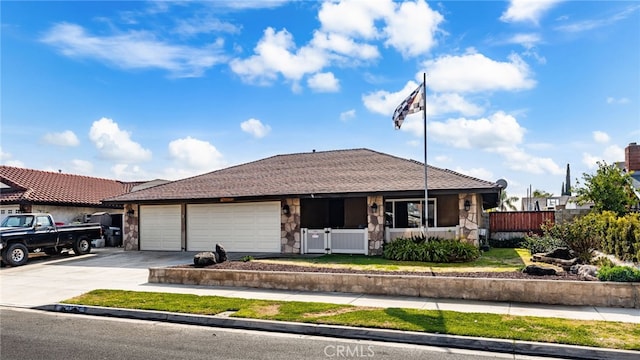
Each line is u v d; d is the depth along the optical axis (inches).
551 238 687.1
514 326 304.2
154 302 398.9
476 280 398.0
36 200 898.1
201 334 312.0
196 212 819.4
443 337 286.0
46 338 300.5
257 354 262.1
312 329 314.5
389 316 333.7
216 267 525.3
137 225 863.7
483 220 864.9
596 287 369.4
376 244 687.7
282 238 745.0
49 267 664.4
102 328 330.6
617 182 848.9
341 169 819.4
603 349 259.0
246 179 844.6
